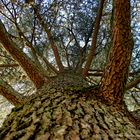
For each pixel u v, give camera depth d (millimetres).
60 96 2920
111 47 2973
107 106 2732
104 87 2947
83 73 5684
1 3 5535
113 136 1891
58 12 6273
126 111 2840
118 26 2908
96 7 6594
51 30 6551
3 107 6840
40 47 6500
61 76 5133
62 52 6953
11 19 5887
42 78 4582
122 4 2898
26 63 4512
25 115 2189
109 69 2918
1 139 1701
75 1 6402
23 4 5363
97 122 2119
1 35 4391
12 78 6504
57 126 1850
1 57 6395
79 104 2586
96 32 5629
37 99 2846
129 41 2910
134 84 5043
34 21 5711
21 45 6301
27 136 1661
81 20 6648
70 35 6730
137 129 2330
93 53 5691
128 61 2900
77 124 1945
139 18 6379
